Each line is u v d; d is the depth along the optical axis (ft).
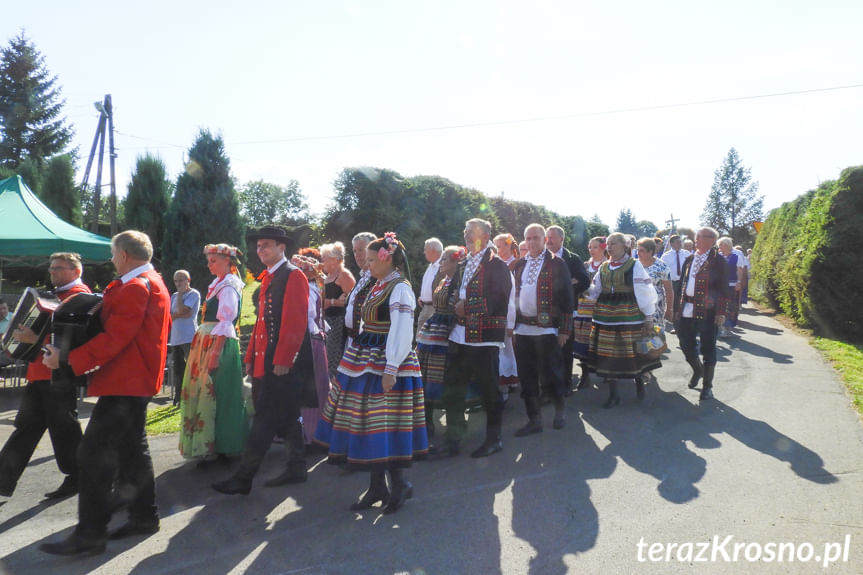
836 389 22.40
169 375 28.55
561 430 18.31
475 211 42.68
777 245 51.44
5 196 31.73
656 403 21.27
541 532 11.52
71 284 14.25
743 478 14.02
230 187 45.24
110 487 11.19
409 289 12.86
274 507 13.12
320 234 42.91
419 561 10.48
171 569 10.36
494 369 16.16
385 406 12.50
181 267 43.34
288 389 13.70
